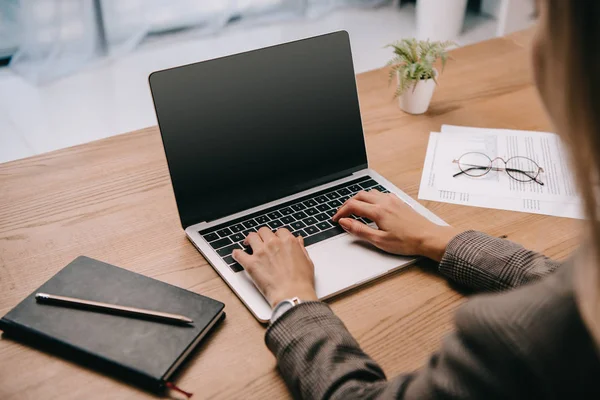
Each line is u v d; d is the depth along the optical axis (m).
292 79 1.17
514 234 1.08
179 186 1.05
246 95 1.12
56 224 1.09
